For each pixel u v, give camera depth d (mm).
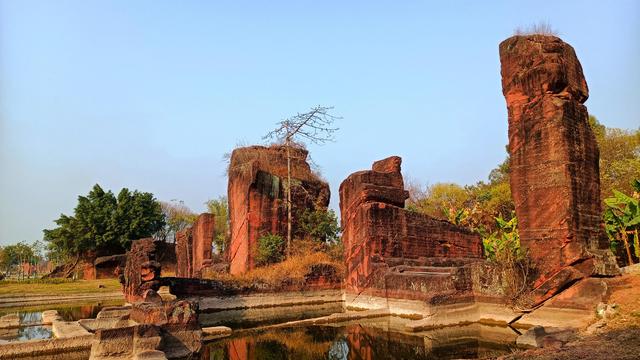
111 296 34031
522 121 15758
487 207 43250
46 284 40375
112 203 53750
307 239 30500
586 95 16203
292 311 22562
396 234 23516
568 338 11609
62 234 51375
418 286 18688
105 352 11523
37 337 16688
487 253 28516
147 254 20422
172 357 12734
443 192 55000
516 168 15812
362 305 22375
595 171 15594
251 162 29688
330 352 13617
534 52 15602
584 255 14078
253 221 28969
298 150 33344
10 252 73438
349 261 24281
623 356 8586
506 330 14984
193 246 35844
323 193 33031
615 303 12664
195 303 13797
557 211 14539
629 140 37906
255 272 26656
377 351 13492
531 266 15055
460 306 16500
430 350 13227
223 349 14141
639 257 21391
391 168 25516
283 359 12906
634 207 21484
